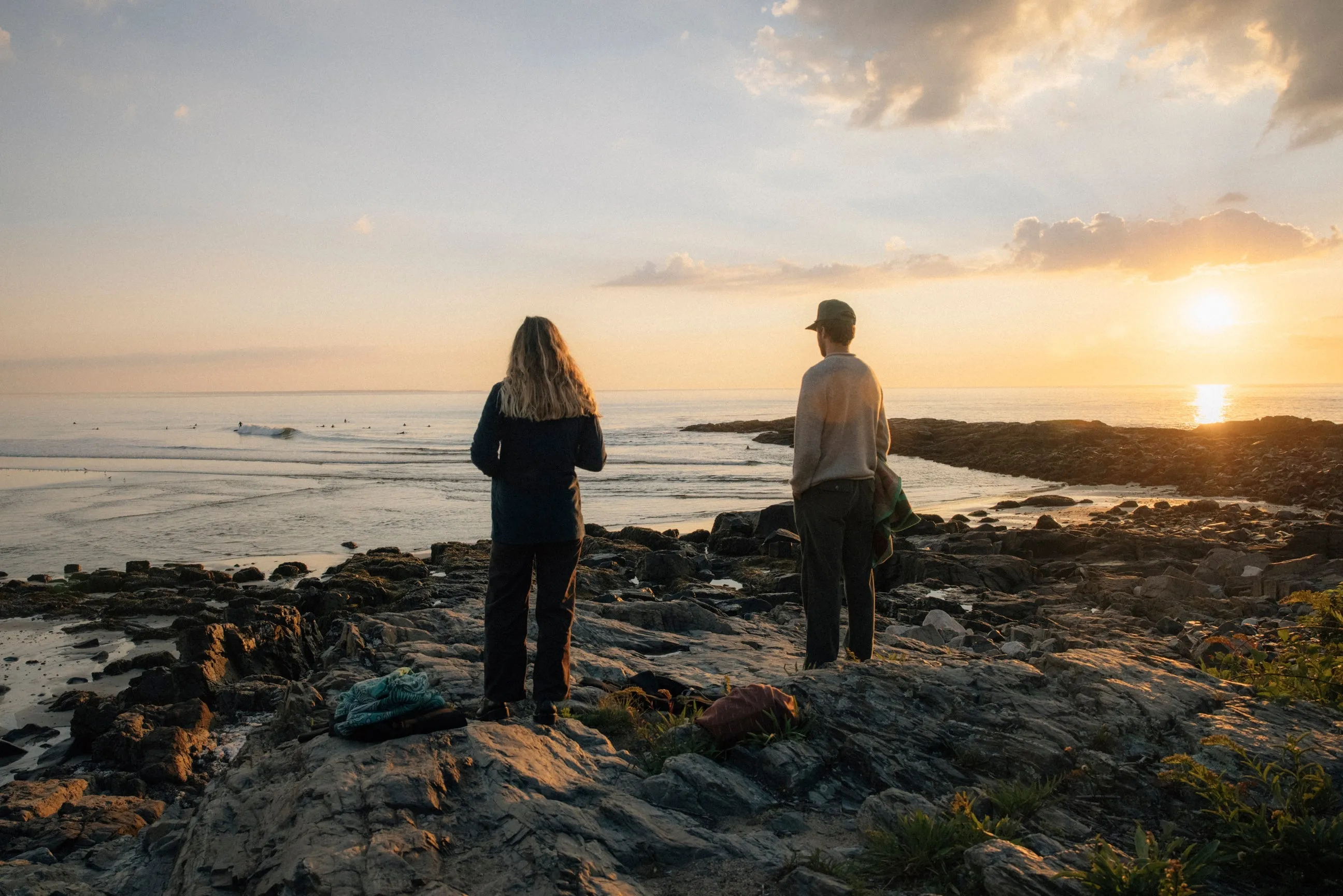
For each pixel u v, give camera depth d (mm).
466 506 32938
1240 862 2963
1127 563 16375
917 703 4406
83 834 6078
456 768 3555
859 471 5223
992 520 27031
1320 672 4746
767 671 6129
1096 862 2750
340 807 3201
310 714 5285
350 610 14852
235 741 8742
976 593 14336
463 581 16859
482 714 4457
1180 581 12711
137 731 8594
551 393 4258
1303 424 45906
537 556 4531
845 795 3805
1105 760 3721
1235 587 12844
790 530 20406
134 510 31719
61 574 20781
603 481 42125
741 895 2924
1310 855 2896
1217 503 31156
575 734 4281
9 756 8820
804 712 4266
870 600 5562
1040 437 52312
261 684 10125
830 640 5254
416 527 27828
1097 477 41875
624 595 13594
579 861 2945
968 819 3223
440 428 106875
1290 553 15656
